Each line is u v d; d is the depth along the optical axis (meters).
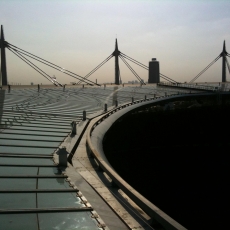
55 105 32.53
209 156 45.53
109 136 28.03
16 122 19.22
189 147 46.53
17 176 9.19
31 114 23.64
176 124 45.72
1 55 68.88
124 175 35.78
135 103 37.59
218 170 41.66
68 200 7.66
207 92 59.88
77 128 19.34
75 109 30.59
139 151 39.62
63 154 10.76
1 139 14.34
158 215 5.72
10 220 6.30
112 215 6.98
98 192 8.43
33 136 15.78
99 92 55.75
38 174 9.66
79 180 9.41
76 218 6.64
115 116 27.31
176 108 49.25
